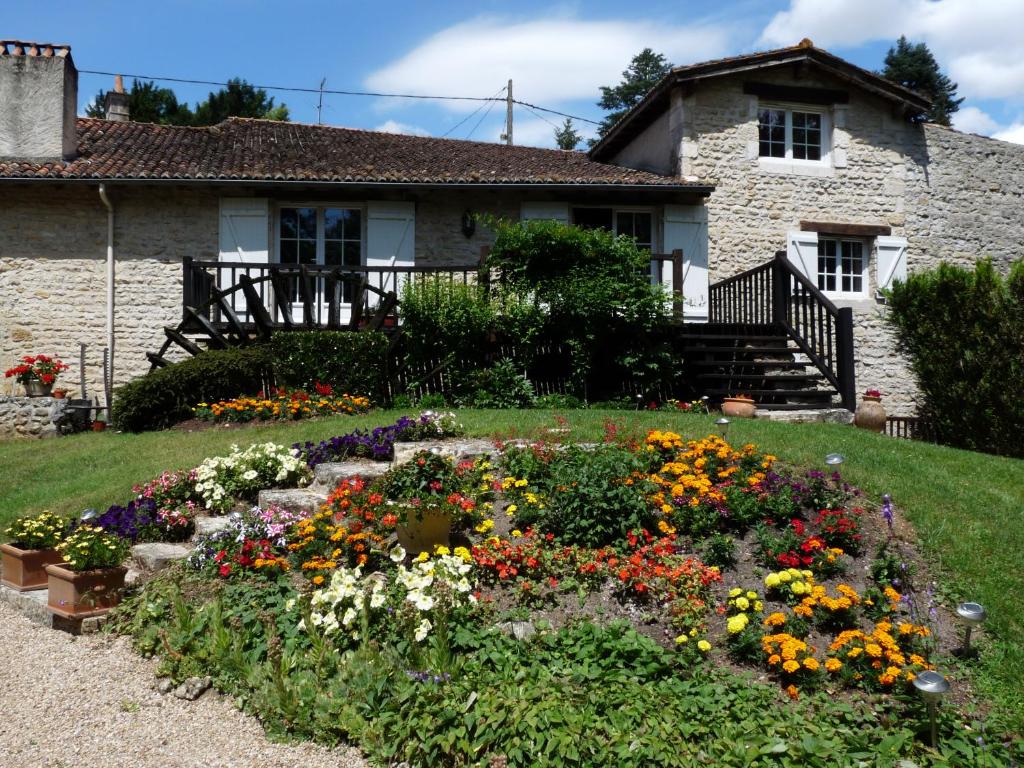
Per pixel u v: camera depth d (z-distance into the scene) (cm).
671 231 1337
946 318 1101
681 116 1339
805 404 1023
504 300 1084
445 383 1079
